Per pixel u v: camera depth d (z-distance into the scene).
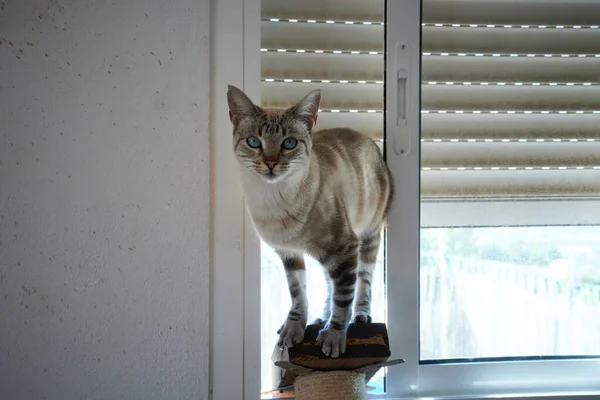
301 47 1.56
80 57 1.40
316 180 1.36
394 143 1.57
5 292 1.38
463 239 1.63
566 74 1.63
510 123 1.62
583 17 1.63
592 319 1.65
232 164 1.47
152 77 1.43
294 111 1.35
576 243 1.65
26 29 1.38
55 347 1.40
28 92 1.38
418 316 1.59
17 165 1.38
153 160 1.43
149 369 1.44
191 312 1.45
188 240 1.45
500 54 1.62
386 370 1.58
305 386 1.29
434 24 1.60
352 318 1.50
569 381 1.61
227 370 1.48
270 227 1.36
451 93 1.61
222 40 1.48
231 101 1.36
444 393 1.59
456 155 1.61
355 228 1.51
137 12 1.42
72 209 1.40
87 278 1.41
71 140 1.40
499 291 1.65
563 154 1.63
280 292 1.57
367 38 1.58
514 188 1.63
